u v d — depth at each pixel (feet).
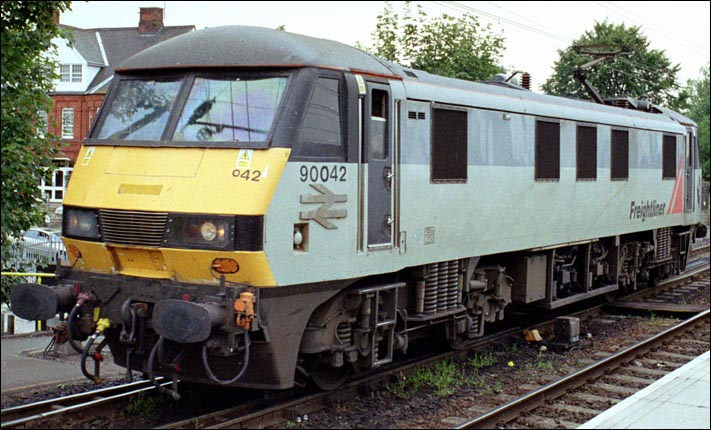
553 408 28.55
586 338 41.63
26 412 25.62
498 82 39.42
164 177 24.70
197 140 25.00
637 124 49.67
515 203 36.65
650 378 33.99
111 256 25.48
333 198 25.66
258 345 24.47
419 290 31.12
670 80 130.72
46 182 32.71
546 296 41.45
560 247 41.93
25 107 29.71
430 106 30.60
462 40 66.13
